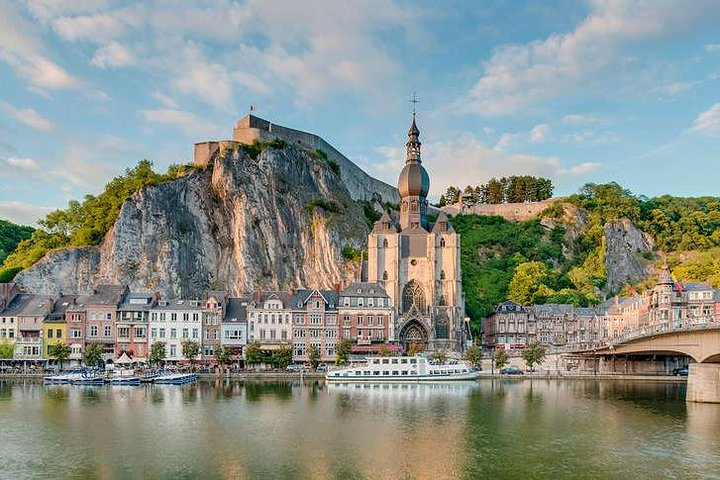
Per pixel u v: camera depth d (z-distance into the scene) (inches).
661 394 4480.8
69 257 7834.6
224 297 6515.8
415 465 2417.6
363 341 6540.4
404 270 7711.6
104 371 5462.6
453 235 7770.7
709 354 3846.0
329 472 2324.1
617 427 3125.0
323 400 4089.6
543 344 7165.4
